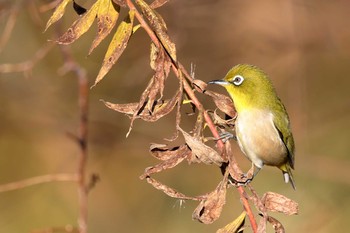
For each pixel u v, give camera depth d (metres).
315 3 15.18
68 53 9.55
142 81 14.49
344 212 14.35
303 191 14.56
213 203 6.34
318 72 16.00
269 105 8.80
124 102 14.64
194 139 6.29
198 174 14.97
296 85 14.98
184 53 14.81
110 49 6.29
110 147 14.92
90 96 14.58
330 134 15.54
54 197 13.95
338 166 14.76
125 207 14.64
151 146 6.42
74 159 14.20
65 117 14.59
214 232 14.34
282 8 14.95
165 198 14.69
